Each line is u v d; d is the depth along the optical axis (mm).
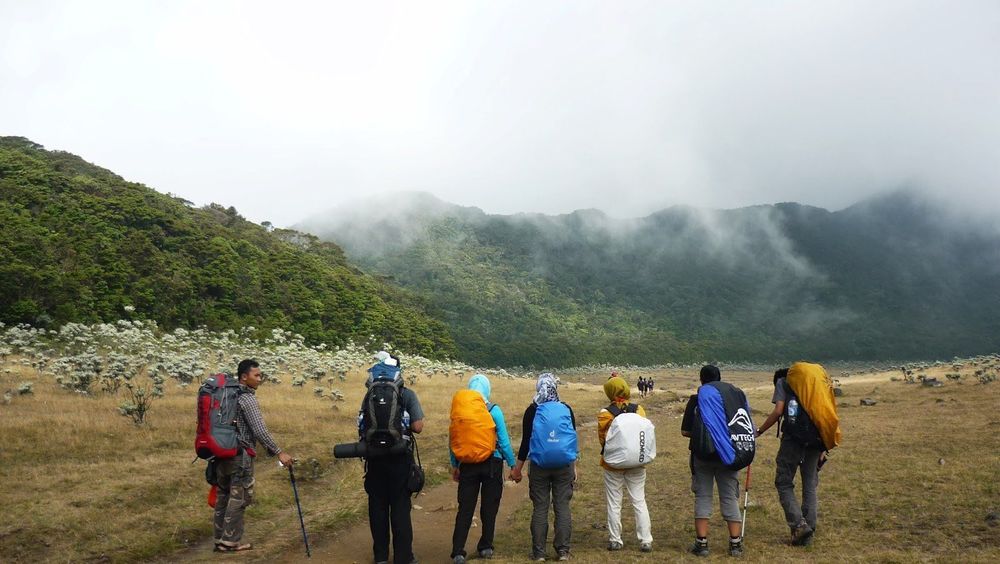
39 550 7168
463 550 6742
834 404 6961
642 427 7012
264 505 9633
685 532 7852
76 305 39125
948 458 10914
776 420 7191
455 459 6949
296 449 13195
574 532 8227
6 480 9500
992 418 15727
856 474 10234
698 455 6598
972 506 7832
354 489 10758
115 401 17016
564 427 6812
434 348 75188
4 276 35781
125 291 45219
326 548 7793
